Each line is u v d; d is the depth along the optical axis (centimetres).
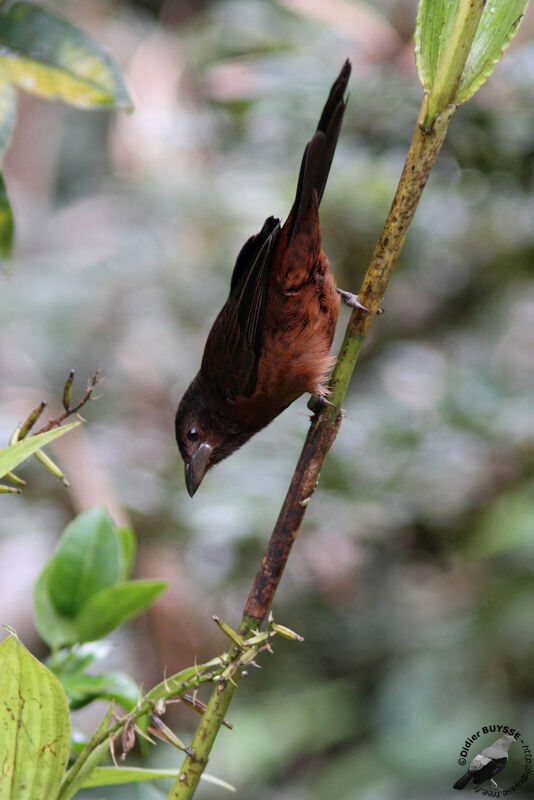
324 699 1024
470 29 317
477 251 1086
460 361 1081
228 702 298
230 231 1164
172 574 984
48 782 290
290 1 1024
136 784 377
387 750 935
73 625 403
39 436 270
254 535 997
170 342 1214
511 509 959
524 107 930
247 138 1152
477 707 927
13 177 1442
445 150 984
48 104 1462
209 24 1230
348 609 1074
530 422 995
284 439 1055
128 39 1344
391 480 994
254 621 317
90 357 1205
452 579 1033
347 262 1091
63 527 1094
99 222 1343
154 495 1027
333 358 701
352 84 971
